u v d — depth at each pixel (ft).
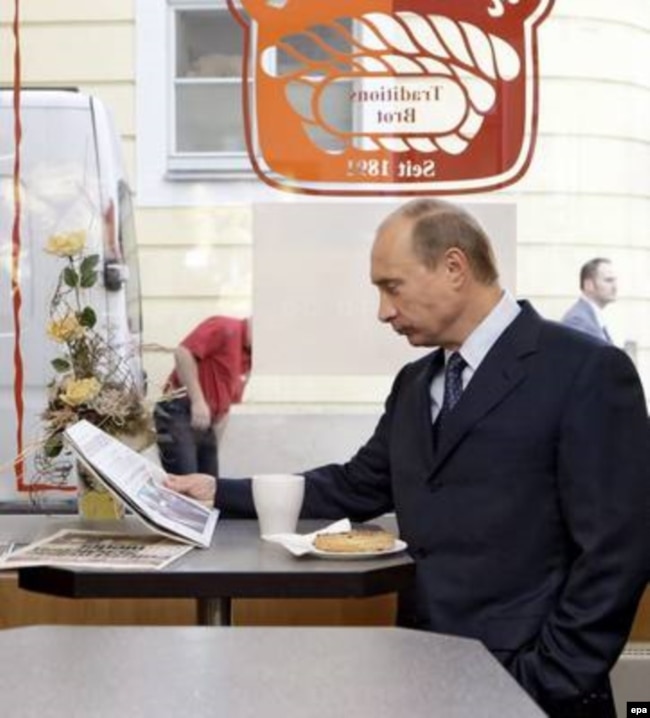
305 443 9.13
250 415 9.12
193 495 7.73
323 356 9.14
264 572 5.92
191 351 9.05
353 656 4.10
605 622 6.38
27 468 8.78
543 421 6.63
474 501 6.71
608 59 9.02
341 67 9.02
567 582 6.53
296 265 9.12
